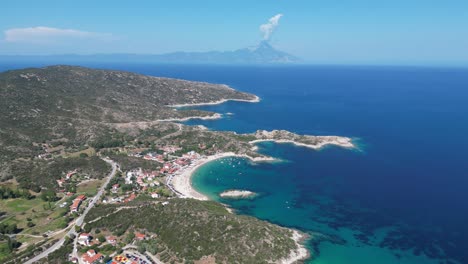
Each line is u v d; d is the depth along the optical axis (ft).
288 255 431.84
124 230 457.68
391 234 490.08
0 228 470.80
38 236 463.01
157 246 427.33
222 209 544.62
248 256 413.80
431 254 440.45
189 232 440.45
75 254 416.67
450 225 501.15
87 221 487.20
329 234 494.18
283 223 526.57
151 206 501.97
